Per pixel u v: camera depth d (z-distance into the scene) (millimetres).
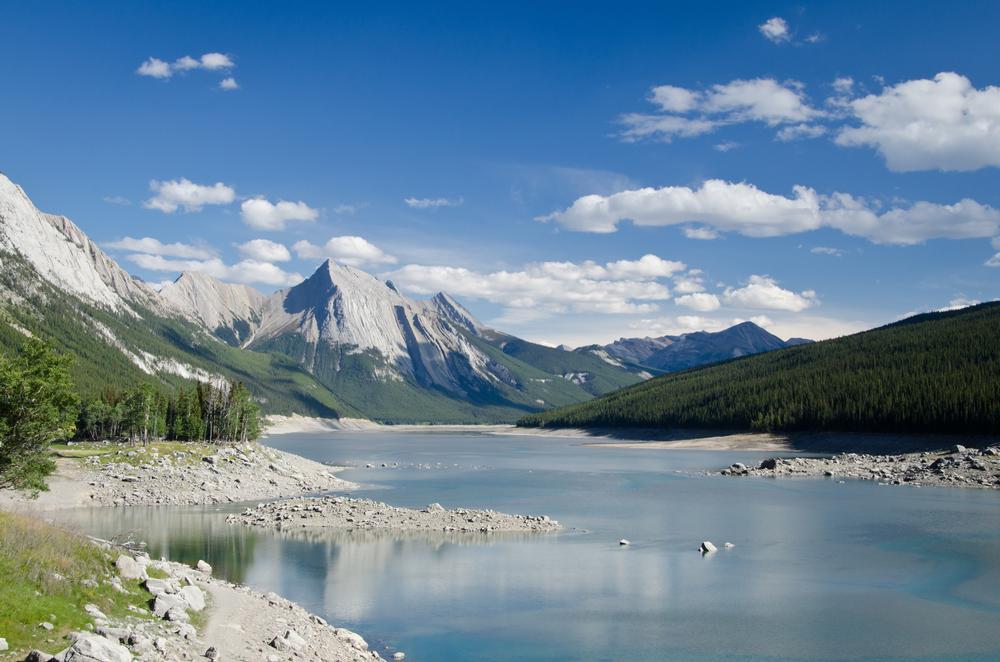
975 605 47906
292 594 49219
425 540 68312
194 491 96062
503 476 141000
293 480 114312
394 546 65438
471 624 43594
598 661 37719
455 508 92188
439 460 194500
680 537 71188
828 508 91438
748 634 42125
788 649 39719
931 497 101250
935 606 47688
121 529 71375
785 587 52312
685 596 49875
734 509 91250
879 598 49562
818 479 129750
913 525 77812
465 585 52344
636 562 60125
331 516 78875
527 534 72125
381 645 39750
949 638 41438
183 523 75625
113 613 30125
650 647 39906
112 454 105250
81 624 27422
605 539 70000
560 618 44969
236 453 118938
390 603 47688
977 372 195125
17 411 51844
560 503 98125
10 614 25938
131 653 26266
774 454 197500
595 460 190375
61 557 31922
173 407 152500
